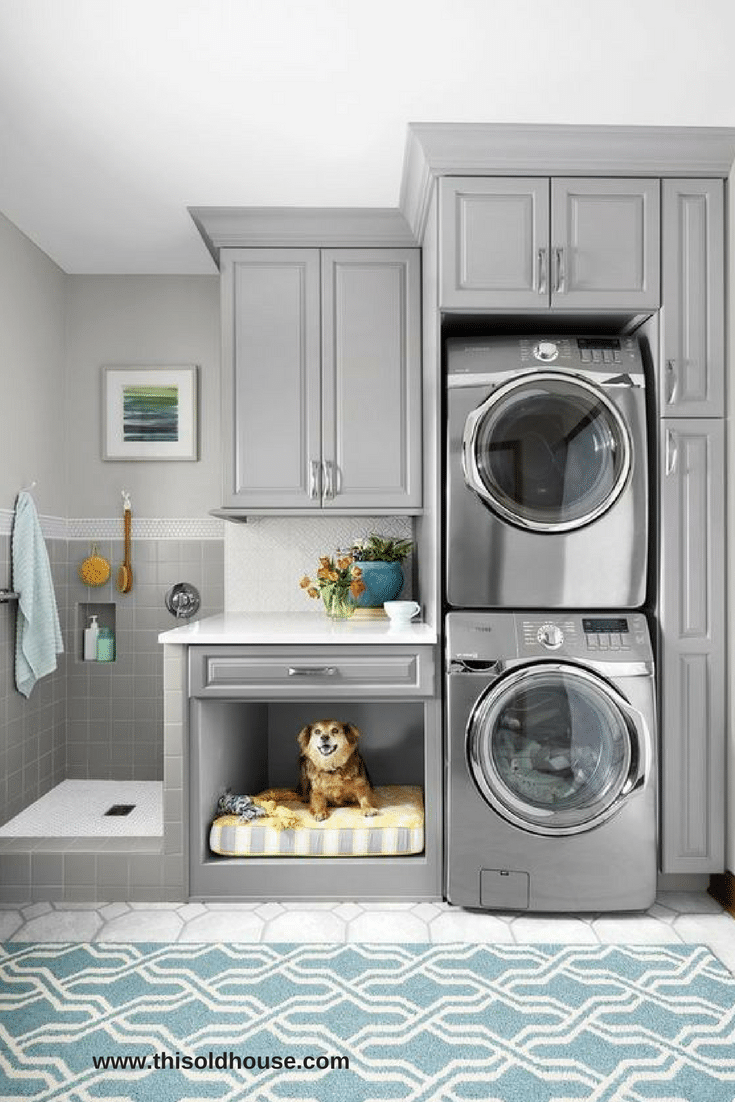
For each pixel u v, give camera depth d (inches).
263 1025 75.4
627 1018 76.7
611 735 99.0
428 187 104.7
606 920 98.5
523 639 99.5
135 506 143.6
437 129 97.0
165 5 74.8
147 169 106.9
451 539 101.7
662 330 102.5
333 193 114.0
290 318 121.8
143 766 142.9
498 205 101.7
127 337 143.8
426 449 117.3
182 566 143.2
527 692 99.2
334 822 107.3
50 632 125.8
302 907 102.0
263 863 103.7
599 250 102.2
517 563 101.5
